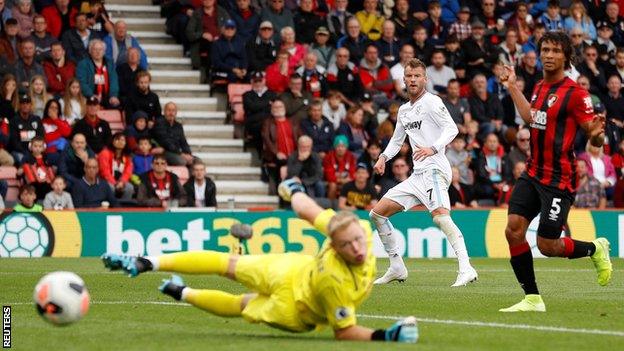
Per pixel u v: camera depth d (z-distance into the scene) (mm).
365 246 18312
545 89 24469
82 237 46156
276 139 52531
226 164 54750
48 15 54469
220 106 57000
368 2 57781
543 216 24484
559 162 24359
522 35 60406
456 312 24891
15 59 51625
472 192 52312
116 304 26656
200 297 19750
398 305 26469
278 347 18531
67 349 18969
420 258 47438
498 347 19125
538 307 25016
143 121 51125
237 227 19859
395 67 56031
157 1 61188
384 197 32812
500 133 54875
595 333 21125
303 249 47125
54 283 18406
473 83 55344
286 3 59281
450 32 59094
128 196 48875
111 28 54438
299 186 19047
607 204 54125
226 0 57656
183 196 49188
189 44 58250
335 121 53938
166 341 19703
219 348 18594
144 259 19609
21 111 49250
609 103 58469
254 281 19422
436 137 32344
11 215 45812
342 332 18984
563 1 64938
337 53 55406
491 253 48781
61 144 48969
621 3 64875
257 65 55938
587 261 45625
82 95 51031
